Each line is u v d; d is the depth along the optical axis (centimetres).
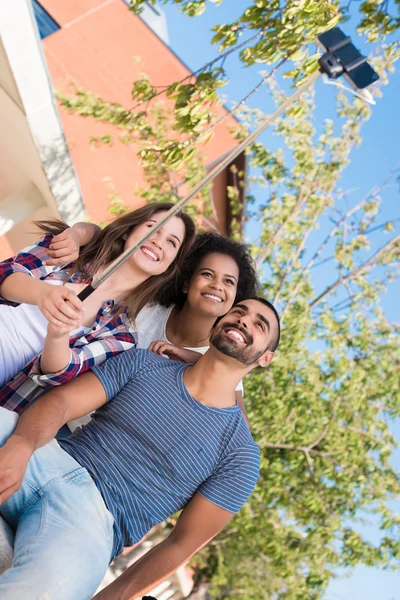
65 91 1189
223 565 967
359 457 906
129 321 276
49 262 263
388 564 894
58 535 209
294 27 429
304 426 904
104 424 244
